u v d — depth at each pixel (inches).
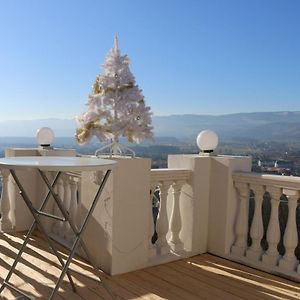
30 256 135.5
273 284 113.4
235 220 138.0
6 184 173.8
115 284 110.1
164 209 133.8
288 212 120.3
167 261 131.5
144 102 125.2
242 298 102.4
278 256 125.6
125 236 119.8
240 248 134.7
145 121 123.3
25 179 173.8
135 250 122.9
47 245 150.9
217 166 139.8
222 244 137.8
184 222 140.9
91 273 118.9
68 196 156.9
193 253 139.3
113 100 121.4
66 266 83.2
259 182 126.6
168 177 132.0
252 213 134.3
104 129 120.7
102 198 120.4
